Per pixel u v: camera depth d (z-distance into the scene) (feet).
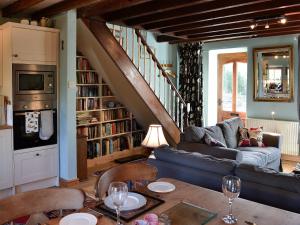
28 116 13.23
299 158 20.11
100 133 19.24
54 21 14.26
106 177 6.47
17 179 13.06
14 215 4.99
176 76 25.22
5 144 12.60
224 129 17.49
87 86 18.43
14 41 12.59
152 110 17.17
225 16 14.07
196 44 24.18
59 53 14.14
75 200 5.47
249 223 4.86
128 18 14.40
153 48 22.74
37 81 13.46
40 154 13.78
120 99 19.75
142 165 7.32
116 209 4.80
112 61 15.43
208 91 25.30
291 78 20.53
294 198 6.97
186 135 14.57
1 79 13.46
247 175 7.79
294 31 18.24
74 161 14.37
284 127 20.52
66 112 13.96
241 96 24.64
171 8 12.53
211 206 5.54
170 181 6.96
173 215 5.09
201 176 8.78
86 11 13.76
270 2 12.59
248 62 22.50
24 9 13.32
